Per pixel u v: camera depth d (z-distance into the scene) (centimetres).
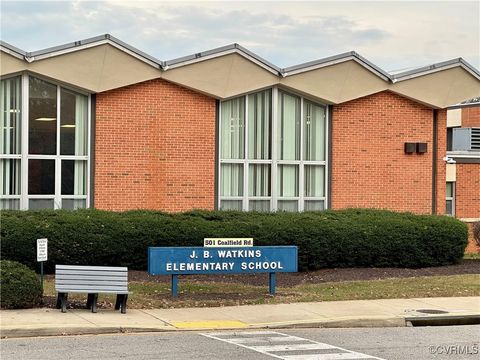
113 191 2281
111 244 2058
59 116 2245
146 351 1191
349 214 2405
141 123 2308
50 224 2009
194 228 2133
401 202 2634
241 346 1252
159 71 2305
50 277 1977
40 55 2173
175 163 2348
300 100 2541
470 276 2186
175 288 1738
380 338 1374
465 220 2950
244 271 1775
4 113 2197
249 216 2272
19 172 2212
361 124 2588
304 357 1167
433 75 2633
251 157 2478
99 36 2214
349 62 2514
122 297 1530
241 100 2464
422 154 2662
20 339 1284
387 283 2017
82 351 1178
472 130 3653
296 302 1716
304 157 2548
